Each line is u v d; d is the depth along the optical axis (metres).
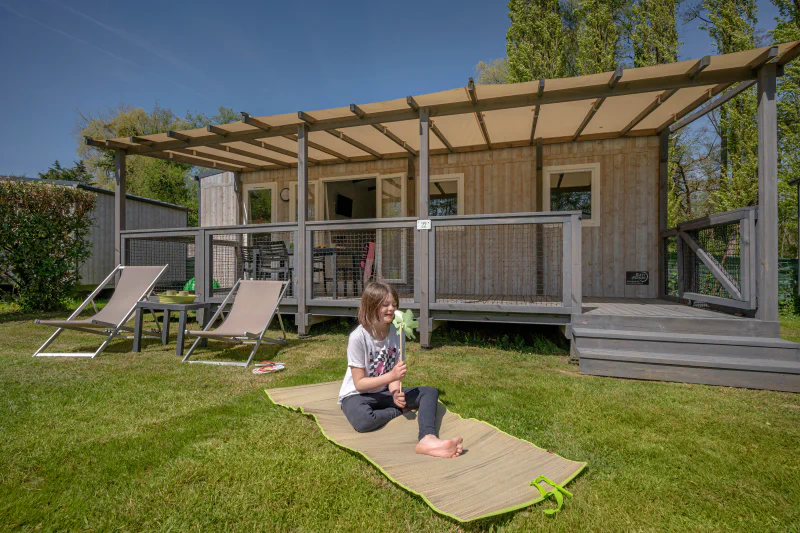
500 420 2.55
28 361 3.96
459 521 1.50
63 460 2.00
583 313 4.30
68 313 7.23
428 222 4.75
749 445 2.24
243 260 6.70
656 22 13.66
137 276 4.89
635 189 6.36
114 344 4.86
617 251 6.41
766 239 3.81
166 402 2.83
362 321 2.44
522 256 6.71
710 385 3.40
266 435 2.29
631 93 4.36
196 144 6.08
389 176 7.49
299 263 5.36
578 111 5.28
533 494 1.69
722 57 3.75
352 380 2.46
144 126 29.06
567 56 17.50
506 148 6.86
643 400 2.96
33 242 7.38
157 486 1.77
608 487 1.80
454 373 3.69
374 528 1.52
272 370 3.66
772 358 3.51
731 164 13.16
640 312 4.43
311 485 1.79
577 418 2.60
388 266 7.39
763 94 3.87
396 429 2.32
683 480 1.88
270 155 7.36
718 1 13.52
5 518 1.55
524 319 4.52
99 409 2.67
